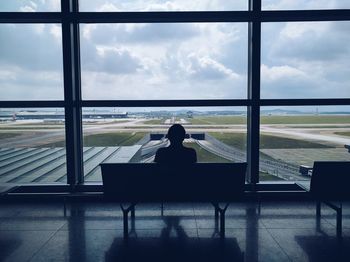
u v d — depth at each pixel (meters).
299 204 4.95
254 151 5.26
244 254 3.23
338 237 3.65
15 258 3.17
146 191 3.77
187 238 3.65
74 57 5.24
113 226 4.05
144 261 3.10
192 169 3.67
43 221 4.25
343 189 3.88
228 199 3.79
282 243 3.49
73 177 5.30
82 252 3.30
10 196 5.12
